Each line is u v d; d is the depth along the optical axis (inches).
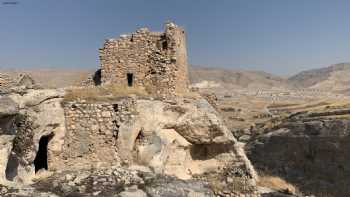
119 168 706.8
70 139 826.2
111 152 825.5
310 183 1985.7
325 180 1977.1
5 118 679.7
